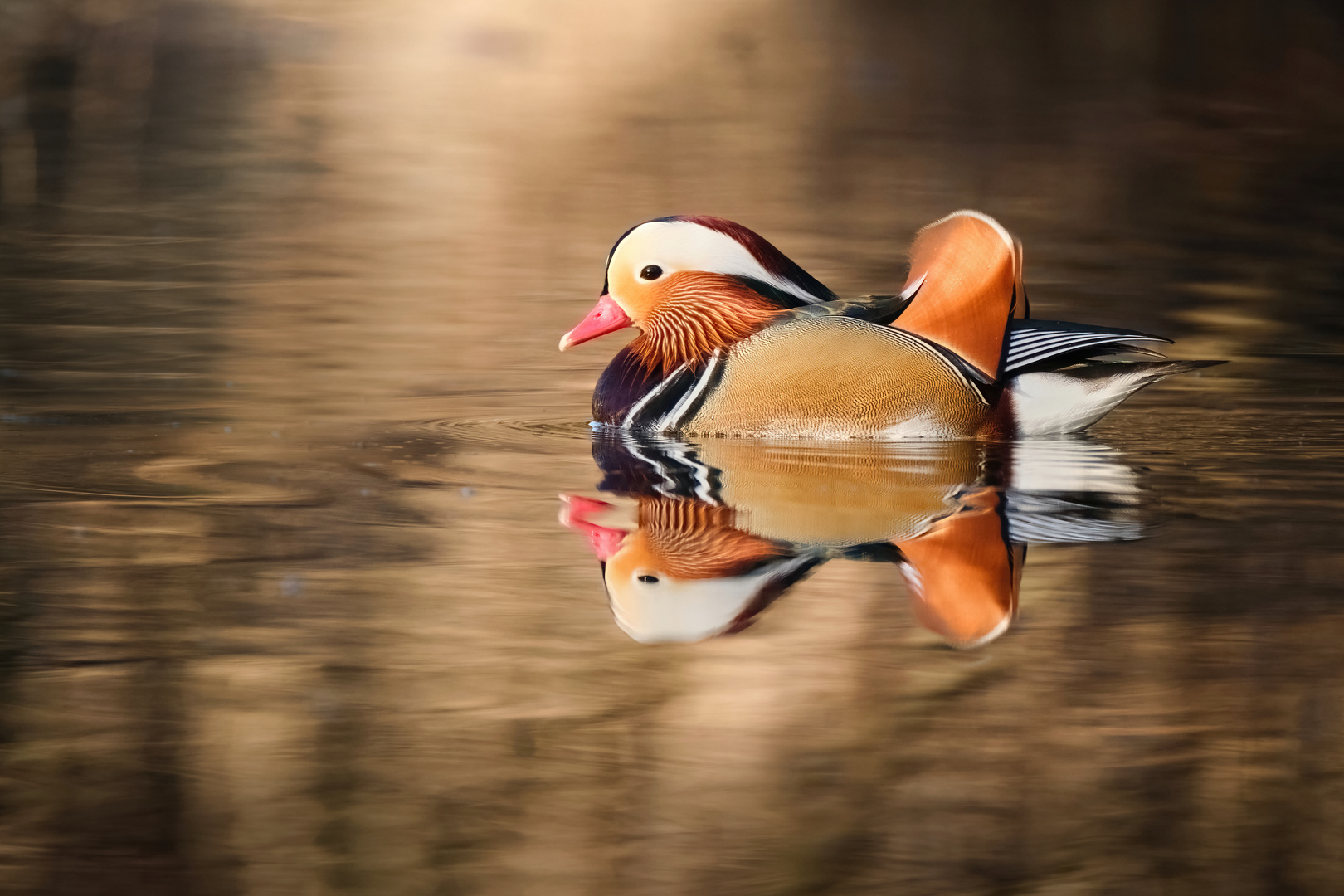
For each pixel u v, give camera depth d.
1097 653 6.72
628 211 25.38
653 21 50.50
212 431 11.51
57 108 36.38
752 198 26.61
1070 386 11.08
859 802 5.43
